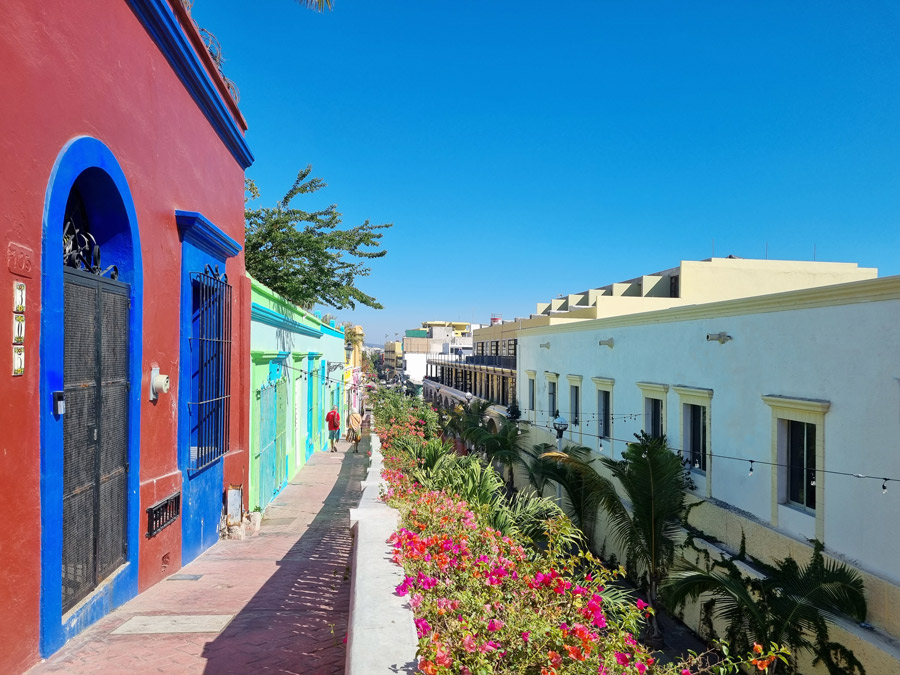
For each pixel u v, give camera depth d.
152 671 3.31
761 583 9.06
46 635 3.36
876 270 23.12
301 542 7.13
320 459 15.55
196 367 6.46
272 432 10.28
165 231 5.45
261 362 9.23
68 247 4.11
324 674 3.35
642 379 14.09
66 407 3.73
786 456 9.49
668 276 24.41
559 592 3.64
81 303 3.94
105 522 4.30
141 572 4.92
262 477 9.36
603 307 21.61
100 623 4.06
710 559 10.62
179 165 5.85
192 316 6.37
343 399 24.67
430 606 3.08
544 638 2.88
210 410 6.77
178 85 5.79
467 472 8.42
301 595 4.88
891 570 7.36
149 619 4.19
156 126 5.21
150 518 5.06
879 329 7.56
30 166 3.19
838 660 7.73
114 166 4.26
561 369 20.12
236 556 6.36
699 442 12.00
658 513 11.02
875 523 7.59
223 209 7.56
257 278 14.05
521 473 23.78
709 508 11.23
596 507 15.20
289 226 14.41
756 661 3.49
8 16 3.00
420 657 2.49
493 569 3.79
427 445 11.39
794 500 9.34
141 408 4.94
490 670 2.53
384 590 3.35
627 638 3.29
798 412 9.02
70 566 3.79
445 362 49.62
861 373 7.85
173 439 5.70
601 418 16.70
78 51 3.77
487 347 39.44
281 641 3.83
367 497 6.95
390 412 17.92
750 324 10.20
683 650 10.48
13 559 3.05
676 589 9.06
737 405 10.55
